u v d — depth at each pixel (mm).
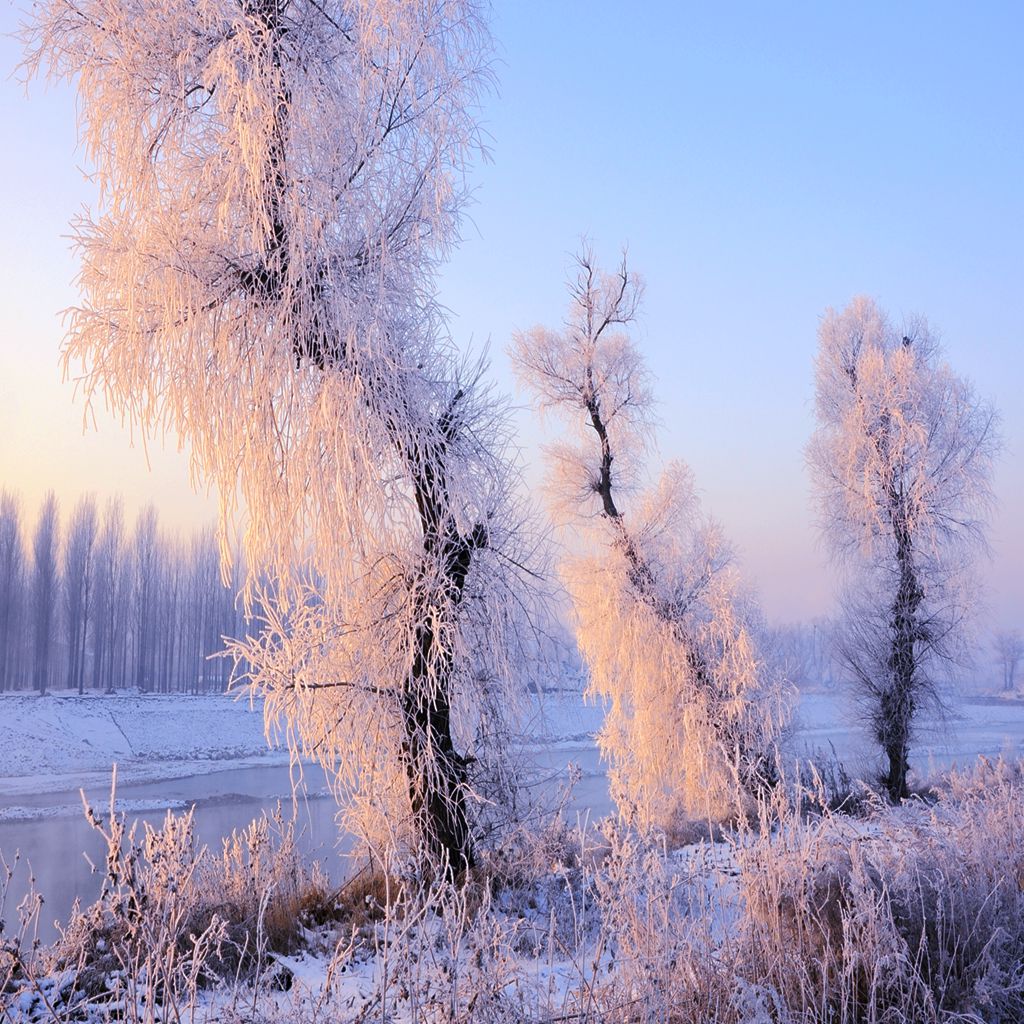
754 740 16562
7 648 56188
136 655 63938
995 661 96562
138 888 4160
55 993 4422
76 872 16562
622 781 16297
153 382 7930
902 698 20125
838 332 22406
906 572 20875
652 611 16969
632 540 17625
